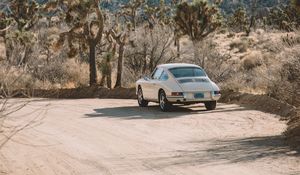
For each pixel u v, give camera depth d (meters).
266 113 16.50
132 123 14.89
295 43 17.16
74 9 27.78
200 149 10.64
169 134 12.74
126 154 10.33
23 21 27.00
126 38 28.69
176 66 18.48
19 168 9.32
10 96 8.09
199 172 8.59
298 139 11.08
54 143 11.82
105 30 30.28
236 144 11.12
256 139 11.70
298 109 14.68
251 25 77.56
